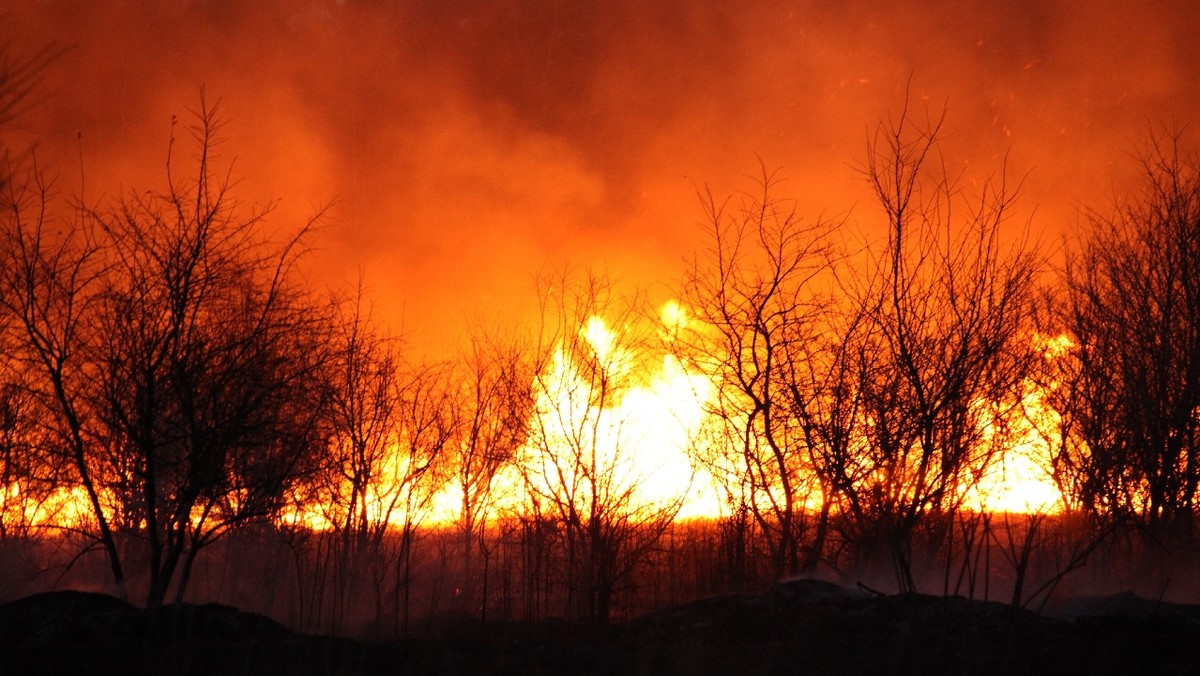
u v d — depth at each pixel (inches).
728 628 476.7
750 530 658.2
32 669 375.6
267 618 465.4
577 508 624.4
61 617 431.5
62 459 520.4
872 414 577.3
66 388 502.0
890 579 585.3
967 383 573.6
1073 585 658.2
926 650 424.2
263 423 499.5
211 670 390.9
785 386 608.7
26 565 594.2
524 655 450.0
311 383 601.6
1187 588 649.6
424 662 422.9
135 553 600.4
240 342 497.0
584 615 647.1
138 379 495.8
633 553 610.9
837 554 609.0
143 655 399.2
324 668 402.6
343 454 663.1
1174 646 418.9
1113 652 411.2
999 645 428.5
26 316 481.7
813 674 404.5
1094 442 662.5
